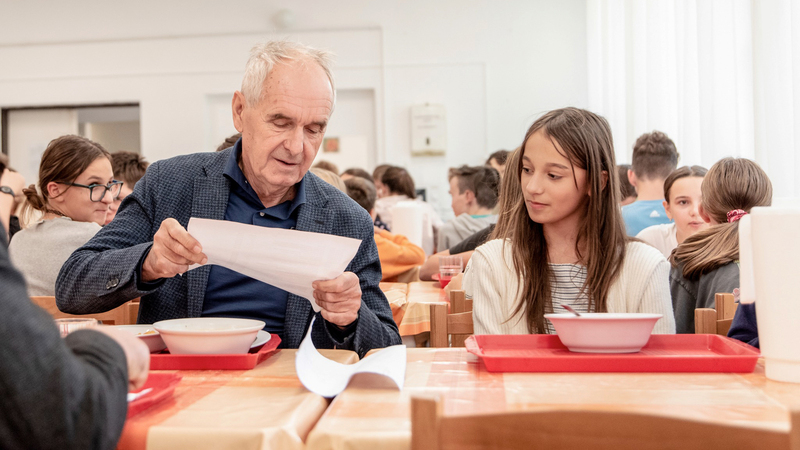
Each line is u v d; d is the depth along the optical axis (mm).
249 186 1458
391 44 5934
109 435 626
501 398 811
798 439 517
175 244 1052
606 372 953
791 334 869
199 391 874
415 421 586
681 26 3486
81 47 6059
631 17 4234
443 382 906
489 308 1466
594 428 553
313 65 1332
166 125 6016
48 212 2086
